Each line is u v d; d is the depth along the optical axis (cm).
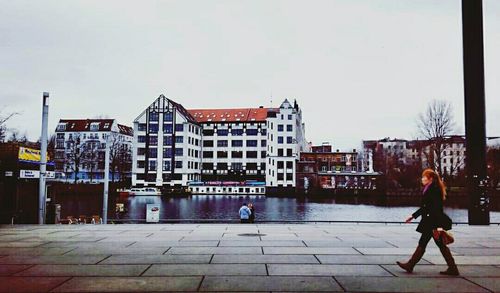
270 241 1202
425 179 797
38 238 1266
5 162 2019
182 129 11325
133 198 9600
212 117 12562
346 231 1467
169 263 876
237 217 5819
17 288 673
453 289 671
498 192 8500
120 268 827
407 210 6981
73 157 12506
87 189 9694
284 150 11269
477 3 1691
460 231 1485
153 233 1398
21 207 2044
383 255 976
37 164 2192
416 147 9531
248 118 12194
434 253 1002
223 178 12044
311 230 1499
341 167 12825
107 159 2923
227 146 12094
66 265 855
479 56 1700
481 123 1709
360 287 684
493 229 1553
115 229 1523
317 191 10919
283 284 702
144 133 11438
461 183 8794
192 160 11650
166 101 11419
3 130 5503
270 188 11169
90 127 12938
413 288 677
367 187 11669
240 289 670
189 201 8825
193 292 653
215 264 866
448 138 8419
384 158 11775
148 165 11331
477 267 841
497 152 8675
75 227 1605
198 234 1368
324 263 880
